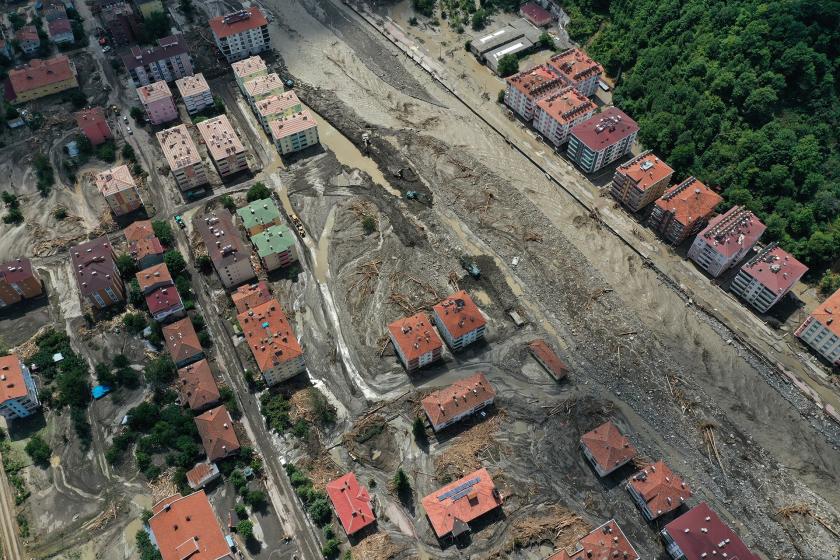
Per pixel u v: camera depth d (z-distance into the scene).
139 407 197.50
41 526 181.38
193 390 198.88
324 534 177.75
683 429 197.50
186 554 161.62
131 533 179.38
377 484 188.12
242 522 177.12
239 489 185.00
